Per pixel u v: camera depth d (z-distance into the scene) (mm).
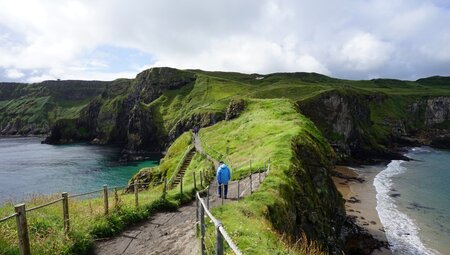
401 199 60438
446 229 45469
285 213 21516
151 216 20500
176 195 24766
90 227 15812
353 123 121688
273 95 139125
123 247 14906
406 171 87875
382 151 121812
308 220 26594
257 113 74688
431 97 197750
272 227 17328
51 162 118188
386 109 177375
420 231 44719
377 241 40594
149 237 16219
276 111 68500
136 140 159250
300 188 28344
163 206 22219
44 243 12586
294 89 143500
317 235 26828
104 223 16688
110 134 197375
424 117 191750
